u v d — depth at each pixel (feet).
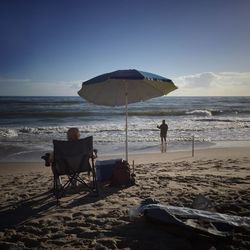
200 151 47.47
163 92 21.15
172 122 101.55
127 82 20.70
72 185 21.20
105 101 22.08
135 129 79.05
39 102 237.45
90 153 18.97
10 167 37.09
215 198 17.38
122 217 14.83
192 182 22.48
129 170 21.57
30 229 13.73
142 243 11.88
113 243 11.94
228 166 31.50
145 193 19.26
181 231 12.28
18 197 19.61
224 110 169.58
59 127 84.58
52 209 16.76
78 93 20.18
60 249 11.68
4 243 12.23
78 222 14.39
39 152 49.67
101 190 20.30
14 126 92.84
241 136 67.51
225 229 12.41
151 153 46.78
